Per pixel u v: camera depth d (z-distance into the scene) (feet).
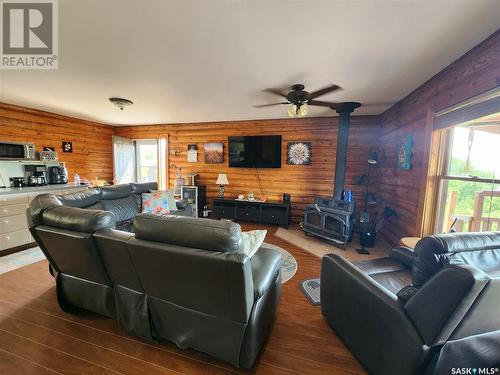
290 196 16.30
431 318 3.30
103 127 19.04
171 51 6.69
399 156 11.11
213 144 17.92
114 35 5.90
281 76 8.44
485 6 4.64
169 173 19.47
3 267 9.04
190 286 4.40
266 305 5.05
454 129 7.77
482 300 3.01
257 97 11.02
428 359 3.48
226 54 6.84
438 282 3.22
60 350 5.14
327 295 5.94
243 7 4.80
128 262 4.82
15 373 4.56
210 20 5.25
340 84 9.16
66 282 6.24
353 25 5.37
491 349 3.81
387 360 4.01
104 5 4.78
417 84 9.08
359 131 14.79
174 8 4.85
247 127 17.10
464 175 7.32
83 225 5.12
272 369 4.76
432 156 8.30
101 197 11.29
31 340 5.41
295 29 5.56
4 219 10.29
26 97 11.39
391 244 11.90
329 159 15.51
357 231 14.90
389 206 12.38
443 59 6.98
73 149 16.66
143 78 8.76
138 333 5.39
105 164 19.30
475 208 7.09
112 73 8.30
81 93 10.66
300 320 6.27
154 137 19.47
